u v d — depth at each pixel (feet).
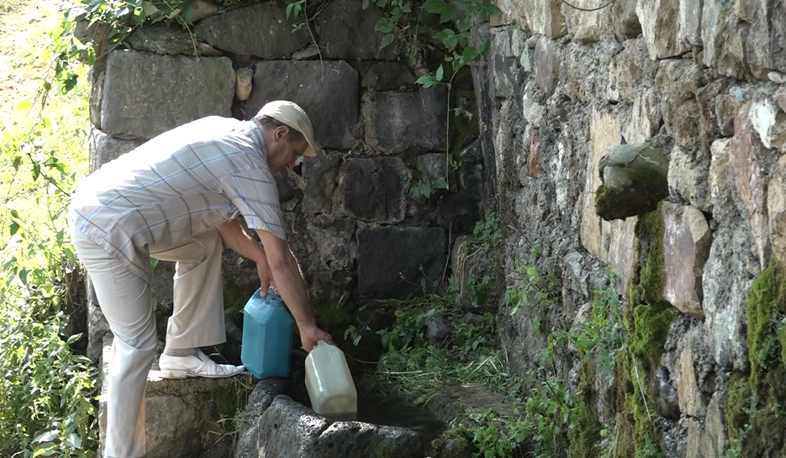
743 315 7.79
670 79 9.09
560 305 13.55
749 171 7.62
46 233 20.65
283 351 15.99
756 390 7.51
